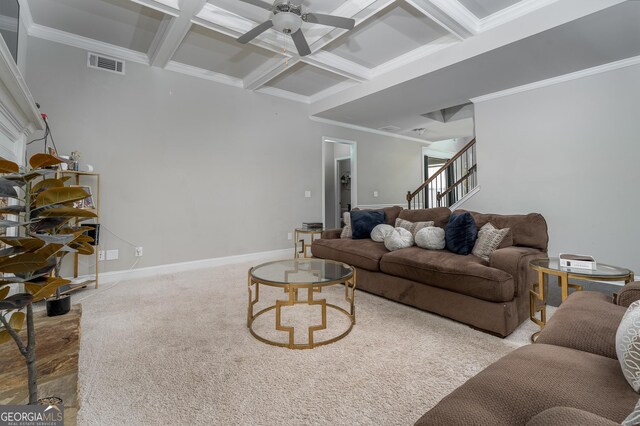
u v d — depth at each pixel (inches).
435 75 146.1
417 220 136.6
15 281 35.9
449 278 91.8
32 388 38.7
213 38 137.1
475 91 167.8
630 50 121.7
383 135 267.7
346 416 54.0
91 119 137.2
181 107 161.9
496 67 136.9
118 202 144.0
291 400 58.4
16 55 96.5
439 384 63.1
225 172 177.5
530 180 158.4
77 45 134.0
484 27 121.5
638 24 103.1
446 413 30.2
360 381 64.2
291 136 206.7
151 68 152.7
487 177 174.2
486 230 104.5
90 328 90.0
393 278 110.3
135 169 148.3
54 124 128.7
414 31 131.4
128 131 146.3
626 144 131.4
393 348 78.0
